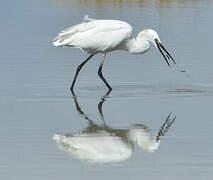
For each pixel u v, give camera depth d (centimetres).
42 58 2084
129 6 3002
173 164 1175
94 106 1584
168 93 1709
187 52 2144
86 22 1772
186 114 1502
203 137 1329
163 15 2753
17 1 3092
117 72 1948
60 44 1747
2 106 1575
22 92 1706
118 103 1611
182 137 1334
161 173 1131
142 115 1498
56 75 1894
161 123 1430
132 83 1825
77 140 1314
